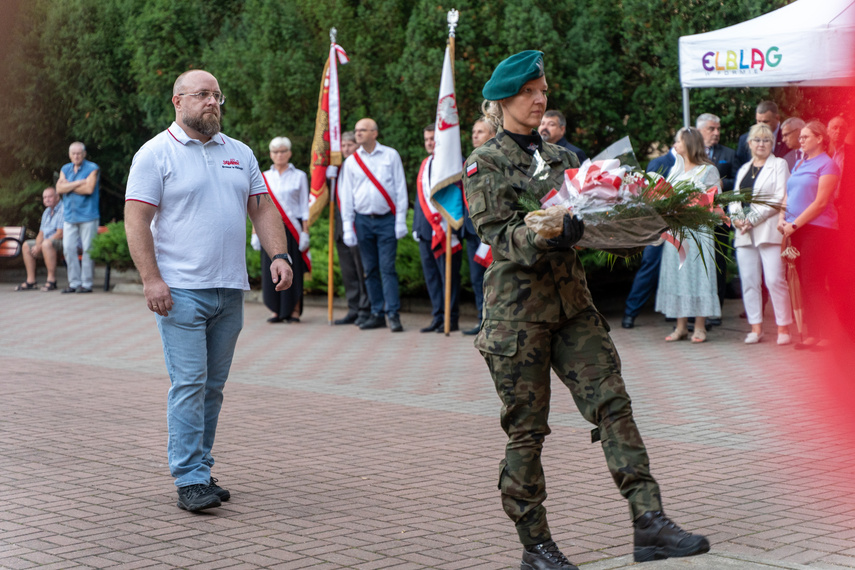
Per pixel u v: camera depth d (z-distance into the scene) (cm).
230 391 817
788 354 952
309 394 804
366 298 1223
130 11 1845
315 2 1579
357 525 464
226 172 515
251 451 613
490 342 388
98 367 945
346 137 1200
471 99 1392
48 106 1894
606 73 1357
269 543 438
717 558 388
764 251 999
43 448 620
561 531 452
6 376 890
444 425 685
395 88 1496
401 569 404
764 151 980
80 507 495
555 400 769
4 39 1884
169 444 500
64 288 1736
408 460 588
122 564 411
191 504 483
